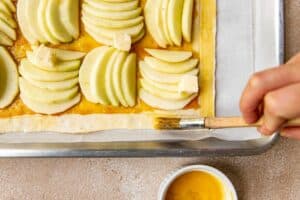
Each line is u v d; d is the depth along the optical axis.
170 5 0.70
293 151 0.73
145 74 0.70
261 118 0.54
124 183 0.72
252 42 0.71
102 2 0.70
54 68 0.69
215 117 0.67
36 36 0.69
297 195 0.73
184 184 0.71
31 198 0.71
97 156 0.66
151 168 0.72
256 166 0.73
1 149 0.65
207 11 0.71
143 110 0.70
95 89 0.69
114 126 0.69
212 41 0.71
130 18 0.70
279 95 0.47
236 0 0.71
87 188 0.72
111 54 0.70
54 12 0.69
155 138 0.69
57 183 0.71
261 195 0.73
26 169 0.71
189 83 0.69
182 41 0.71
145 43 0.71
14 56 0.69
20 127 0.69
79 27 0.70
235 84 0.71
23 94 0.69
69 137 0.69
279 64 0.69
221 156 0.68
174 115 0.70
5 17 0.69
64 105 0.69
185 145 0.67
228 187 0.70
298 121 0.53
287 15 0.73
